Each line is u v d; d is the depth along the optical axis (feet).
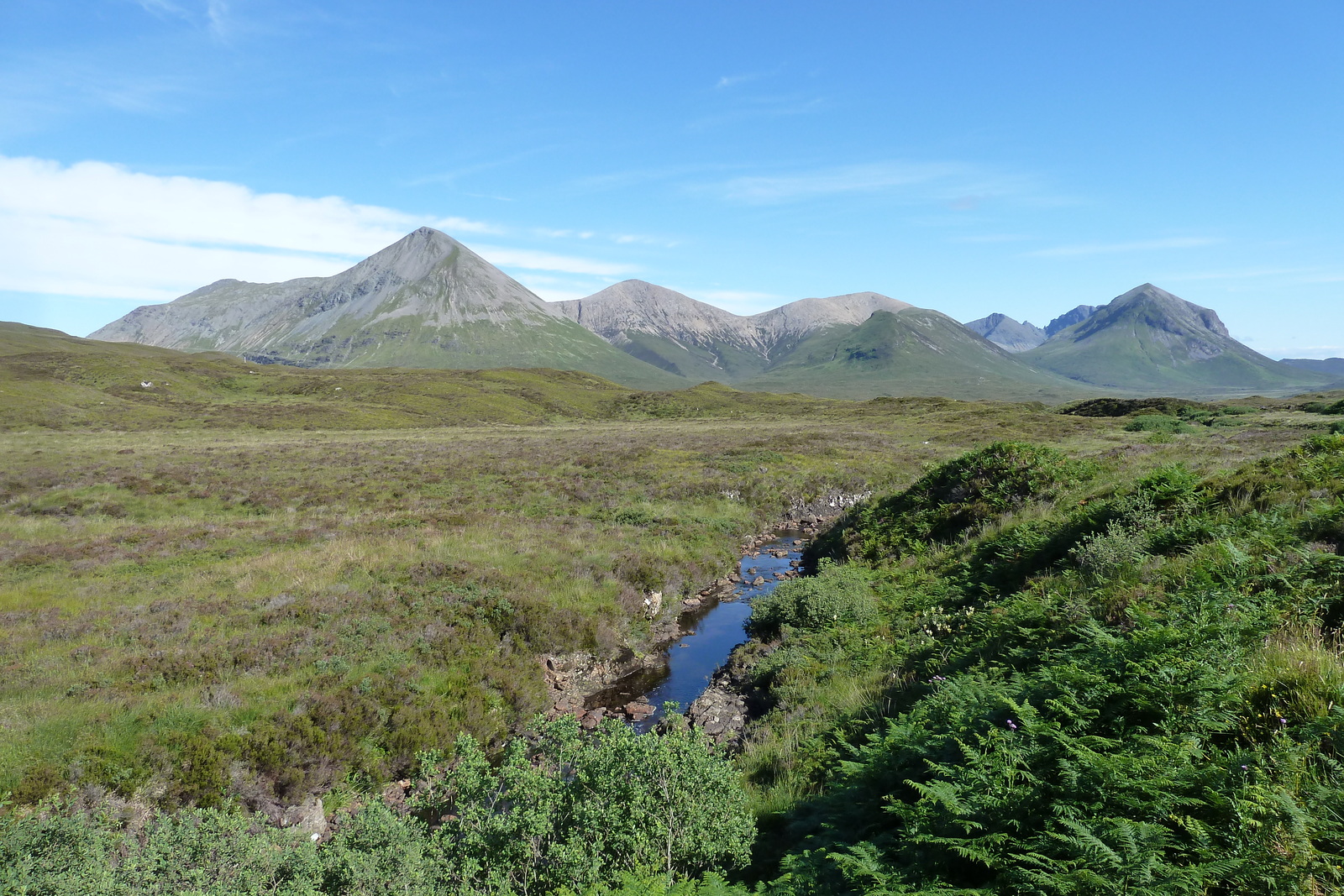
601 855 21.36
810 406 410.11
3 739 31.78
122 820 29.27
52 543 77.41
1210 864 12.43
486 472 137.08
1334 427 101.30
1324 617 22.30
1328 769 14.85
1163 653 19.22
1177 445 98.02
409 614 52.85
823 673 41.81
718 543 89.81
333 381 398.42
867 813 21.04
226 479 124.98
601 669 54.24
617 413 398.21
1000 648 32.50
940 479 77.00
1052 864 13.19
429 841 23.17
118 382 331.57
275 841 23.41
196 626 48.62
